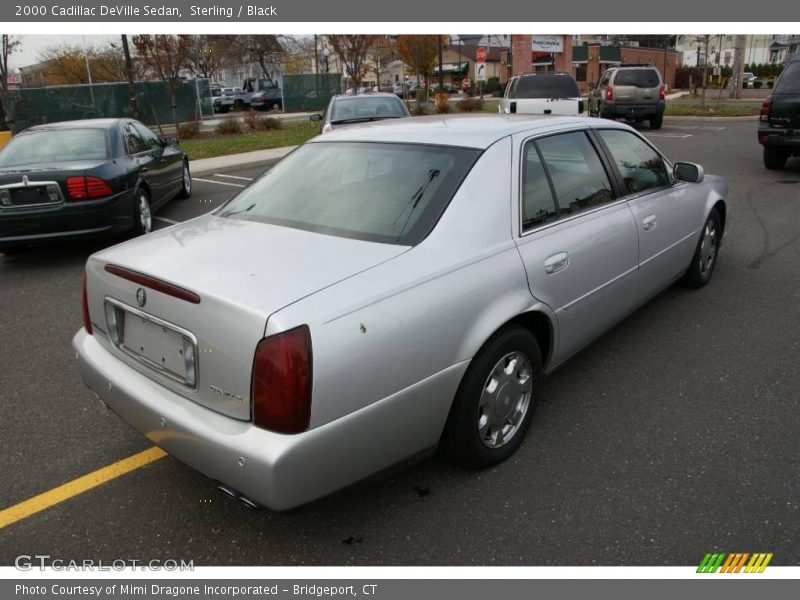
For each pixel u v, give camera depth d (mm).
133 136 8289
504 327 3014
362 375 2375
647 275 4254
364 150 3406
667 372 4090
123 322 2854
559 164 3531
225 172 13898
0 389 4125
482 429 3010
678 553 2613
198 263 2641
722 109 25328
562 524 2779
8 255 7484
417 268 2633
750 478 3039
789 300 5230
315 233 2893
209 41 47688
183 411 2500
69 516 2912
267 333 2229
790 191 9570
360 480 2508
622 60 60844
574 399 3793
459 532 2750
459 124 3551
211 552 2695
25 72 42500
